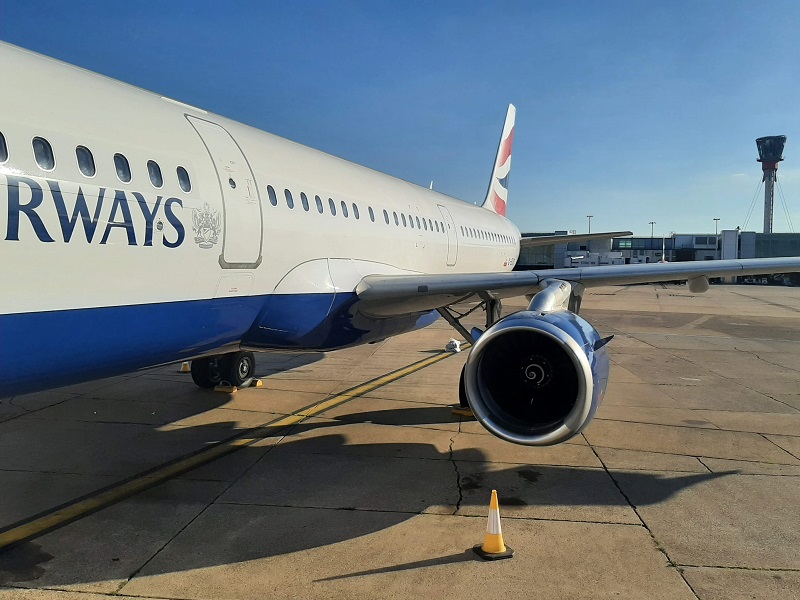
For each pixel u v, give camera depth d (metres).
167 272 4.68
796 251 55.41
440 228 11.14
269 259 5.91
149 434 6.91
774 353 13.87
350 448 6.46
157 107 5.17
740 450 6.48
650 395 9.23
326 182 7.37
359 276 7.39
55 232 3.80
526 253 67.94
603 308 27.14
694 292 7.54
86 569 3.84
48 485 5.30
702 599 3.54
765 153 89.88
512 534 4.40
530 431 4.78
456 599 3.52
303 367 11.51
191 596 3.53
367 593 3.58
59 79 4.29
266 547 4.16
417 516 4.71
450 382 10.04
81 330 4.05
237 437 6.83
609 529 4.50
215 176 5.32
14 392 3.97
